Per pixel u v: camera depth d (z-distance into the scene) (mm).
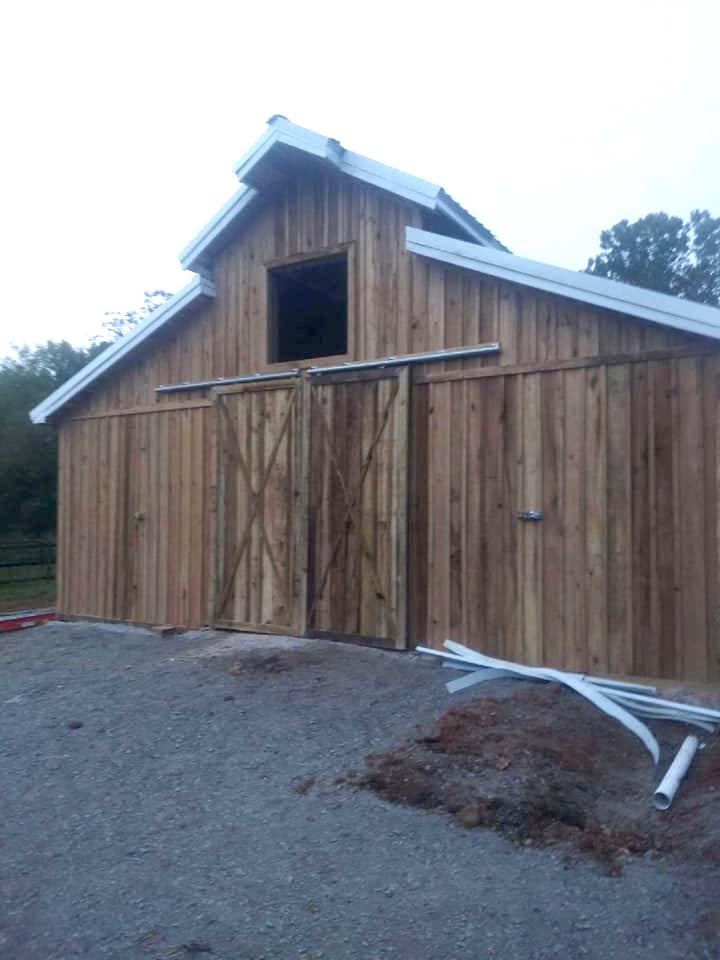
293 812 5910
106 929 4590
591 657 8117
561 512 8391
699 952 4207
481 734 6812
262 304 10898
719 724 7180
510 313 8867
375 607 9586
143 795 6332
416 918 4582
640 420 8016
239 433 10969
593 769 6438
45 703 8625
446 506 9156
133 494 12094
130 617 11984
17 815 6094
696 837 5320
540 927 4469
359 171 9867
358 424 9883
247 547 10758
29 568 24391
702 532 7641
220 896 4867
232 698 8297
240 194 10750
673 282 34875
